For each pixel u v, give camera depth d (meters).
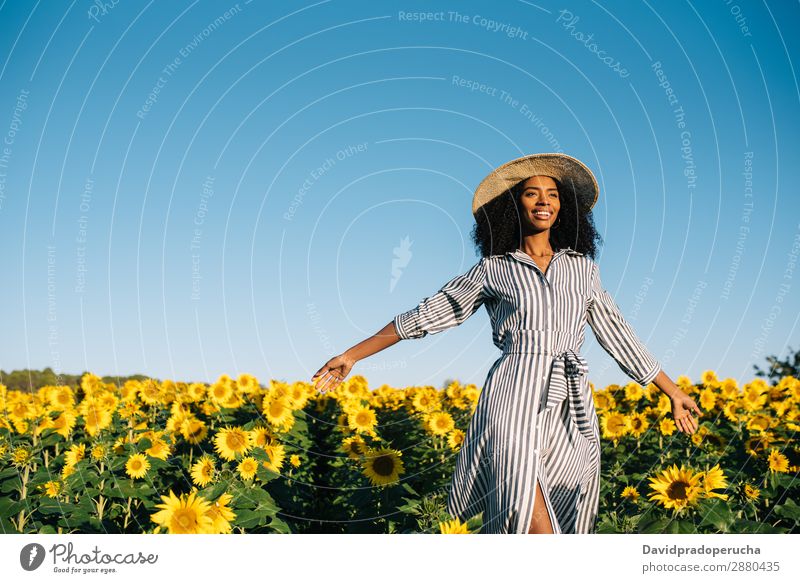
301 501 4.97
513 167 3.79
